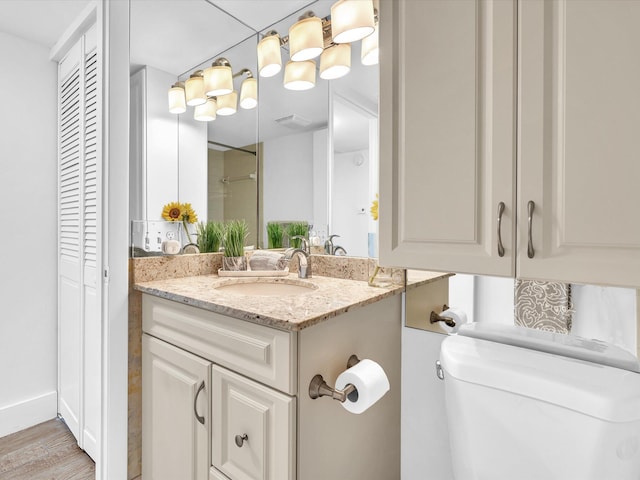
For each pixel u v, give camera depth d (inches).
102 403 54.6
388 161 35.6
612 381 28.4
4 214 76.1
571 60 26.2
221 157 69.2
